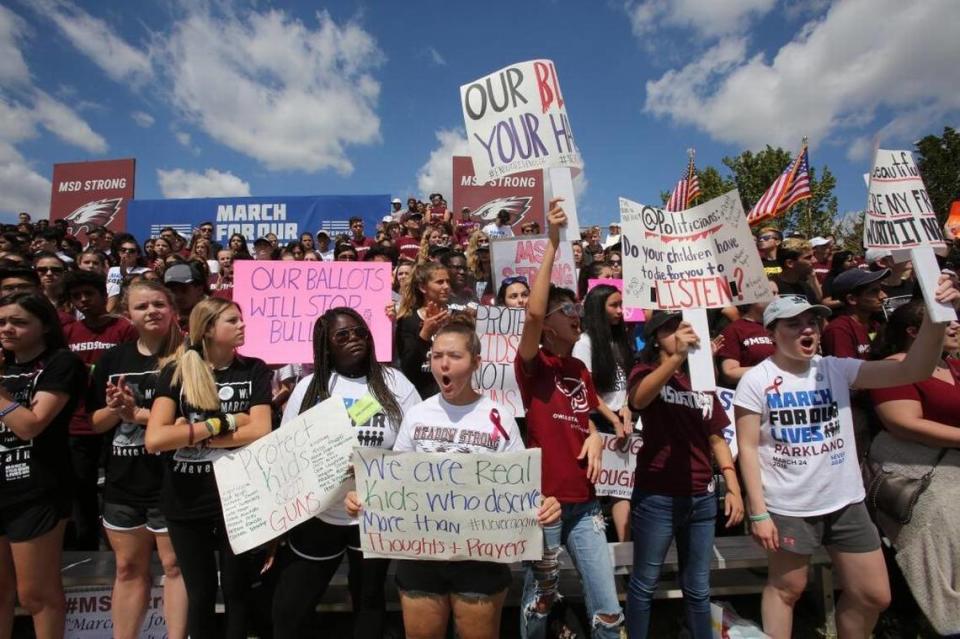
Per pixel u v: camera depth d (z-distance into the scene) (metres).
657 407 2.91
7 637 2.91
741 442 2.90
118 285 7.50
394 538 2.42
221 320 2.80
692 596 2.87
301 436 2.59
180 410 2.71
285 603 2.59
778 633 2.88
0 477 2.77
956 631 2.88
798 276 5.55
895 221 2.57
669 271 3.00
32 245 8.31
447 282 3.95
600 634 2.63
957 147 21.08
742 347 4.25
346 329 2.74
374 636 2.63
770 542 2.74
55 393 2.79
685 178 8.58
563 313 2.87
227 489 2.59
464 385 2.54
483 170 3.63
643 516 2.88
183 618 3.00
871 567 2.71
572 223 3.32
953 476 2.96
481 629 2.44
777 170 30.17
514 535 2.39
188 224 13.12
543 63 3.59
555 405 2.82
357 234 11.60
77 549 4.04
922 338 2.54
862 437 3.47
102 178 14.96
